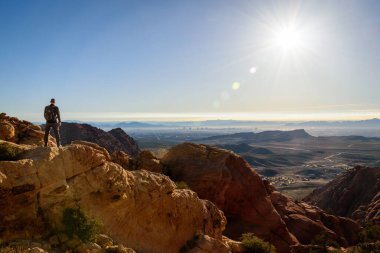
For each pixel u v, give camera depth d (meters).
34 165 17.61
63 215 17.88
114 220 21.12
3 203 16.22
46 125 21.75
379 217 78.56
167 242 24.97
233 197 48.28
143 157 45.03
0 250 14.66
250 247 35.28
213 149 51.50
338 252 49.62
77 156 20.02
